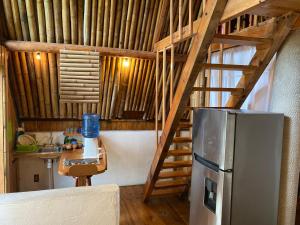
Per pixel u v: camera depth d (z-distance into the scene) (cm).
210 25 201
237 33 278
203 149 239
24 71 338
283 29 204
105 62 359
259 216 214
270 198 217
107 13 304
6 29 298
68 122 412
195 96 392
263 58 232
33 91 362
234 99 273
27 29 302
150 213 345
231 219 204
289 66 209
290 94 208
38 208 132
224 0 188
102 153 313
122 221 321
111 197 144
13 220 129
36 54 324
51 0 280
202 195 241
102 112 416
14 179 365
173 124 280
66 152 332
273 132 212
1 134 300
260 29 237
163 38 344
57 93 370
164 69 316
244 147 204
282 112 215
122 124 440
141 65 375
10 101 339
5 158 303
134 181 455
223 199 204
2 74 293
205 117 235
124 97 411
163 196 402
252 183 209
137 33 336
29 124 396
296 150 211
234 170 203
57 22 301
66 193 138
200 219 246
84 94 342
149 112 446
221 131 206
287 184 217
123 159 445
